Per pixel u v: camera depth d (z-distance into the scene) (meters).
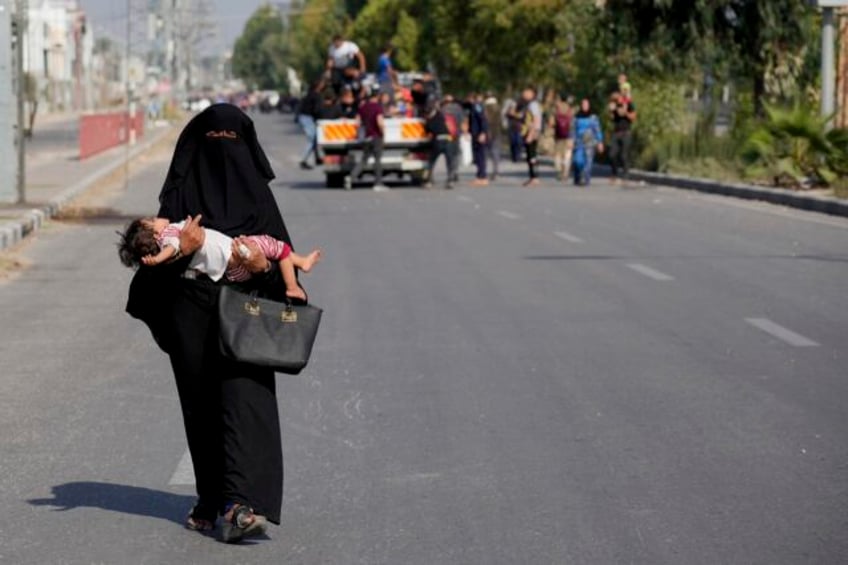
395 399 13.65
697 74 53.22
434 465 11.21
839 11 46.06
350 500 10.25
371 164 46.69
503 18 76.44
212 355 9.10
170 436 12.33
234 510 9.04
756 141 41.25
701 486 10.52
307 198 42.19
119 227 32.62
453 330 17.59
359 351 16.20
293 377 14.73
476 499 10.23
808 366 15.16
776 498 10.19
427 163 47.03
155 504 10.27
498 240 28.59
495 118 65.62
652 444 11.81
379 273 23.30
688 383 14.30
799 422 12.58
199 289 9.00
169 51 136.75
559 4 75.38
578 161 48.28
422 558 8.92
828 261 24.77
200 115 9.19
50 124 111.88
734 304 19.62
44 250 27.81
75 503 10.30
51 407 13.59
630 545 9.13
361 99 48.16
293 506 10.11
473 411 13.10
